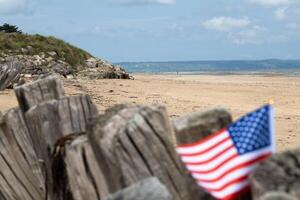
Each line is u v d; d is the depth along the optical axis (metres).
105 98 20.53
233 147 2.98
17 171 4.72
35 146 4.57
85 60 46.44
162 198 2.54
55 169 4.12
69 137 4.08
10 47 45.06
